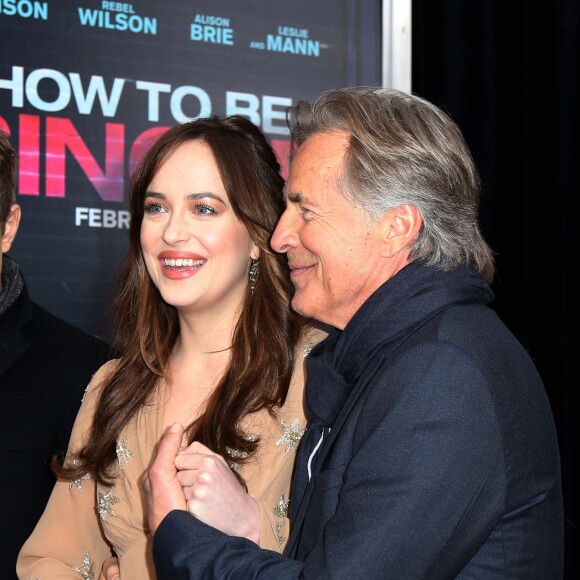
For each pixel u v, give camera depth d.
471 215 1.44
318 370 1.53
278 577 1.21
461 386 1.22
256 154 1.90
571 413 3.31
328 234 1.40
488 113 3.22
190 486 1.50
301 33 2.94
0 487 1.98
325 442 1.40
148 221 1.88
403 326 1.34
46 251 2.70
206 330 1.91
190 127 1.89
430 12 3.17
